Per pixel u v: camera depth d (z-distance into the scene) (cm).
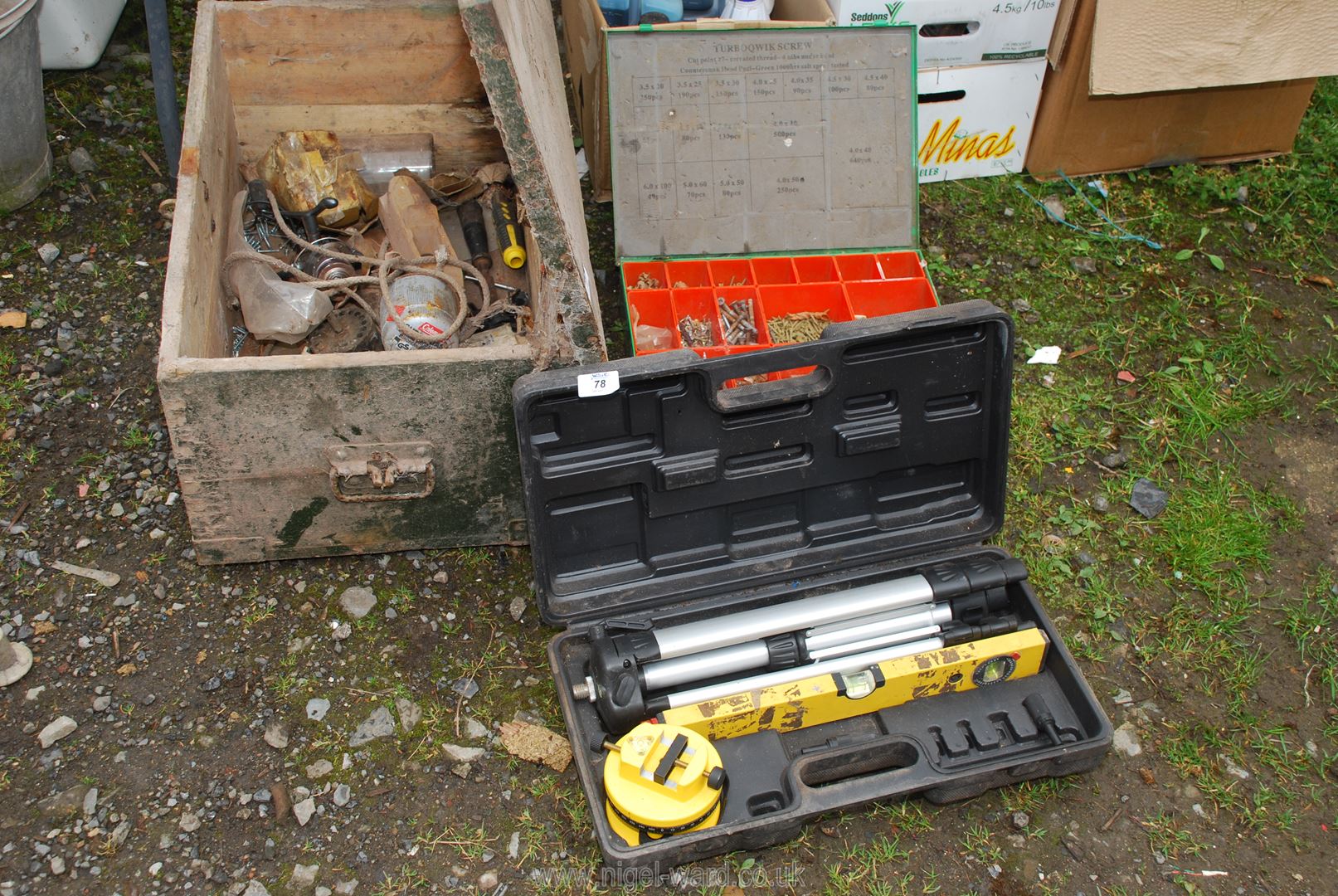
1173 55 313
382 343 269
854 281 288
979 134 348
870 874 207
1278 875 210
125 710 222
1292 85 345
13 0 286
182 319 213
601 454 207
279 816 209
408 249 279
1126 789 221
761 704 205
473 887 203
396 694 228
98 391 278
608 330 306
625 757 192
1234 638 248
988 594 224
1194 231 347
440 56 301
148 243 312
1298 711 236
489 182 310
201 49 271
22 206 316
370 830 209
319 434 216
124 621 236
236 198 276
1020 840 213
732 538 226
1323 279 333
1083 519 269
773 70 294
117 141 338
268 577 245
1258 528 267
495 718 227
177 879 201
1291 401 301
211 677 228
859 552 229
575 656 220
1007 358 213
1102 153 353
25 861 201
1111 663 243
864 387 212
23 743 216
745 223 298
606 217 335
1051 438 288
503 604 246
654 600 220
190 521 230
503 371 212
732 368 199
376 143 312
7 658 223
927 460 224
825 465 219
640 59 290
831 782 217
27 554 245
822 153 298
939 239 339
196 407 207
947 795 207
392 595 244
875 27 294
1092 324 318
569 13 332
